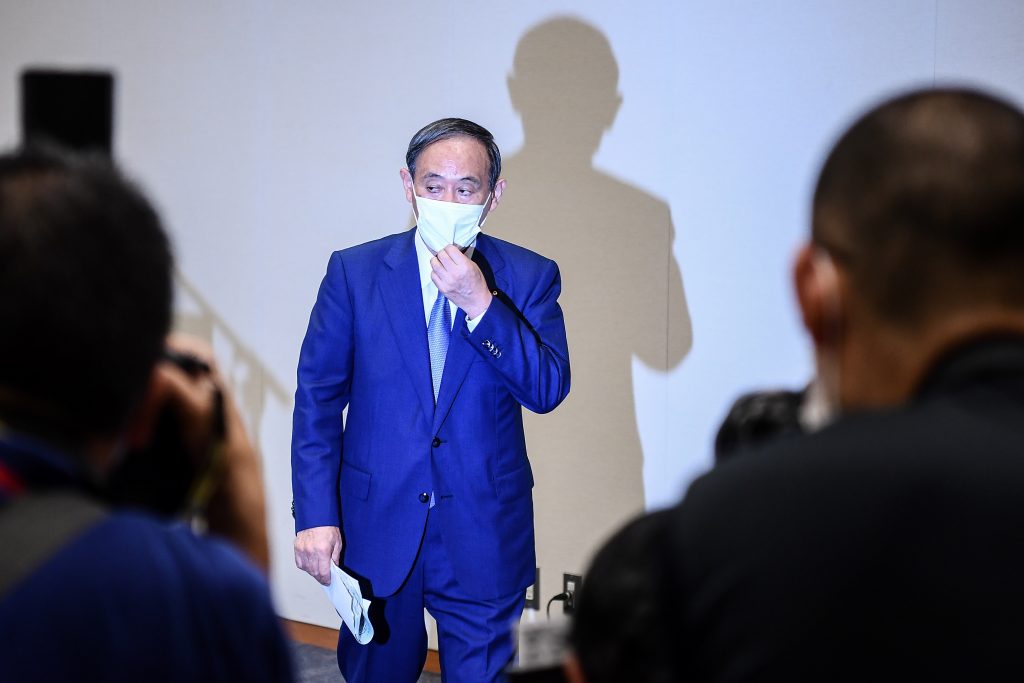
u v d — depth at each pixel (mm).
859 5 4012
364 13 5121
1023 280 934
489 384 3375
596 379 4637
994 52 3795
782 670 889
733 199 4289
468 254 3410
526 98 4723
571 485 4715
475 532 3355
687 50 4352
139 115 5816
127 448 1056
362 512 3381
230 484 1212
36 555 859
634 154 4492
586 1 4559
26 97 2100
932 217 921
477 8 4820
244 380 5559
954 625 849
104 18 5906
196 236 5672
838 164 988
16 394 916
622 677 992
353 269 3467
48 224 908
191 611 907
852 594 875
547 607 4770
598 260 4598
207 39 5594
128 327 939
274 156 5418
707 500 967
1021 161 924
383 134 5098
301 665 5090
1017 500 858
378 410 3383
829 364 1027
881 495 887
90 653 844
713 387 4371
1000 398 914
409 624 3455
